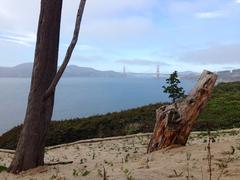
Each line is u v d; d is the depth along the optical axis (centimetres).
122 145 2044
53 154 1889
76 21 1161
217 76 1338
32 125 1181
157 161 1010
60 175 989
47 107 1201
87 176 909
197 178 780
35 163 1180
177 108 1299
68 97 18950
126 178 830
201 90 1312
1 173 1168
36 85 1188
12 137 2589
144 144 2012
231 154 988
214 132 2173
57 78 1178
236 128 2319
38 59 1191
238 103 2881
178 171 854
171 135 1272
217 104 2908
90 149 1986
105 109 10712
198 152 1061
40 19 1202
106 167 1014
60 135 2583
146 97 16850
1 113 11906
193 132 2209
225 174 790
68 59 1168
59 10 1209
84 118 2791
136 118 2675
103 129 2614
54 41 1201
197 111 1301
